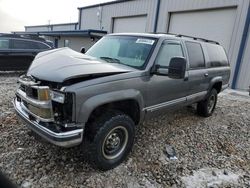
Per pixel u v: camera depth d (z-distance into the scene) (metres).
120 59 3.96
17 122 4.62
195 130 5.18
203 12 13.13
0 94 6.74
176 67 3.43
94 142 3.07
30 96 3.12
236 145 4.64
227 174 3.54
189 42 4.95
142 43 4.03
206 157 4.02
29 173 3.09
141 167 3.49
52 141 2.82
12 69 10.18
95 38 20.48
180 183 3.21
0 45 9.80
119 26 19.73
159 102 4.05
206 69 5.47
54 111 2.92
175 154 3.99
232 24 11.86
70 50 3.93
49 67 3.11
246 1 11.13
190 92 4.92
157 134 4.75
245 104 8.42
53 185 2.92
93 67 3.13
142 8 16.92
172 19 14.91
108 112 3.26
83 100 2.85
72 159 3.49
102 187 2.98
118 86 3.19
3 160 3.32
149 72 3.66
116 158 3.40
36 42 10.58
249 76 11.38
